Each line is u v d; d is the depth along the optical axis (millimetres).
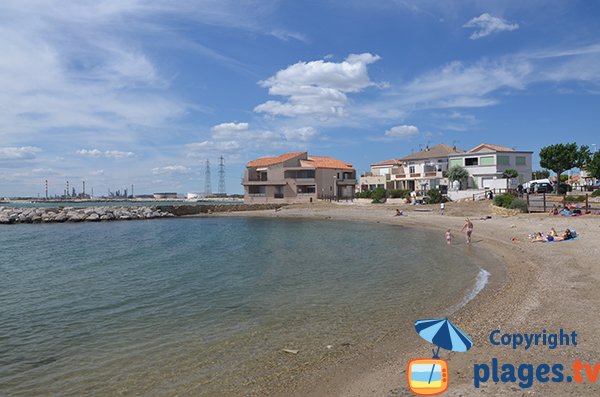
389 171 91188
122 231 54906
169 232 52219
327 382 9516
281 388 9359
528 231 32594
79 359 11578
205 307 16531
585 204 41031
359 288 18797
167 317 15328
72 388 9852
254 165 97625
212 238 44000
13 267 27078
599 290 15078
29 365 11242
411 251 29641
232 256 30422
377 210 66938
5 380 10352
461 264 23547
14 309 16812
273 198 92750
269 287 19719
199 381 9906
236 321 14523
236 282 21141
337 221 61750
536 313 12898
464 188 71312
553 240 27344
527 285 16797
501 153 69562
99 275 23812
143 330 13914
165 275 23500
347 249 32125
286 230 50562
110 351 12102
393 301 16297
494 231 35594
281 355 11250
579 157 59938
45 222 74062
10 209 77938
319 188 89000
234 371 10367
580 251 23109
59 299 18344
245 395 9125
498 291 16578
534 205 46688
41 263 28594
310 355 11148
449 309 14727
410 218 54875
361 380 9492
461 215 52312
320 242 37500
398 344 11641
